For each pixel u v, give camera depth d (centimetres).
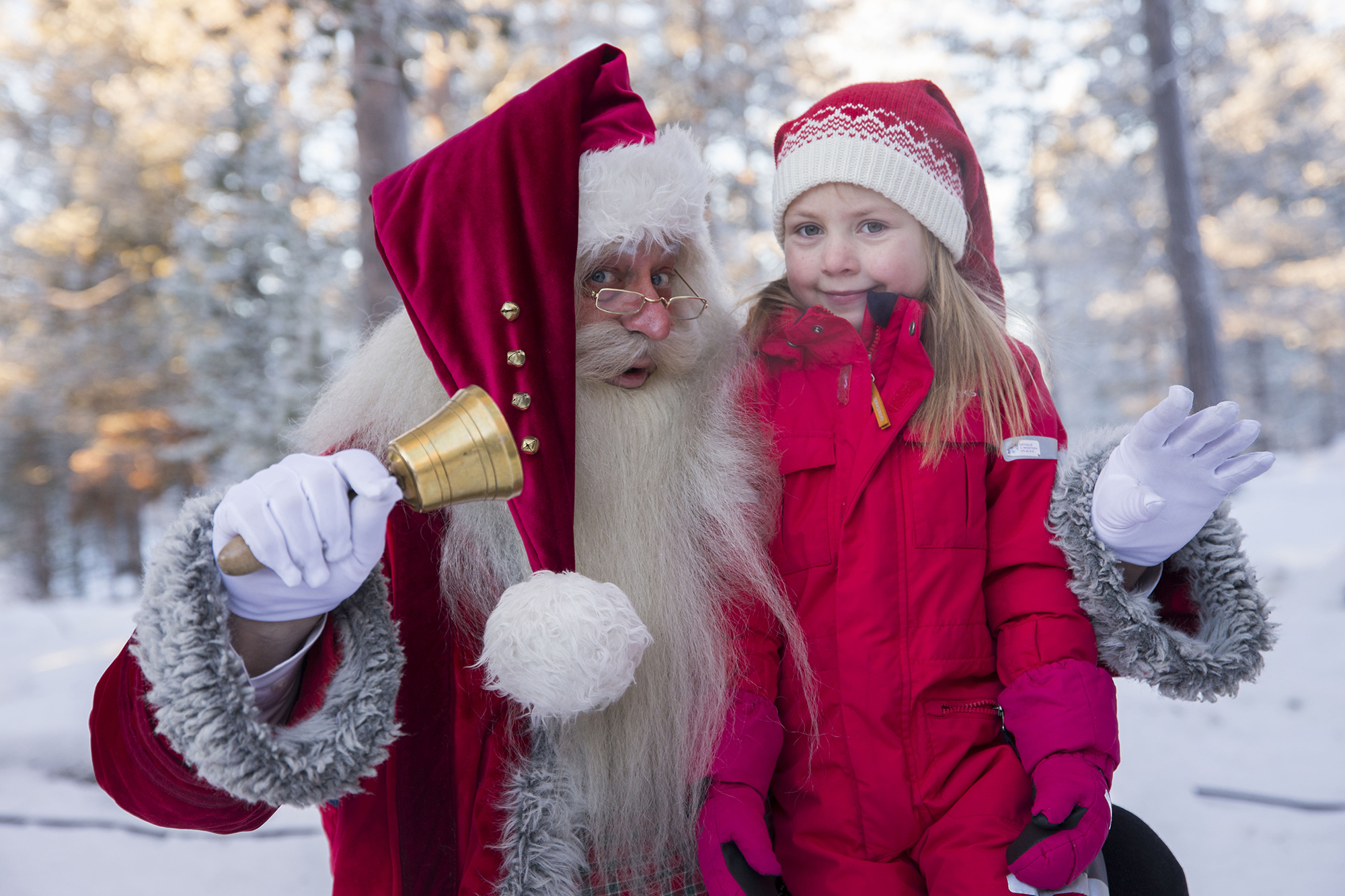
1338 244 2300
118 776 101
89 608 1192
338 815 123
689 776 128
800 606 137
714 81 1493
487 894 120
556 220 121
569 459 118
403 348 132
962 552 137
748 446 141
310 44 759
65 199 1995
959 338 145
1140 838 137
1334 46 2327
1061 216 2284
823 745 133
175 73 1727
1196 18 2070
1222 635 124
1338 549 713
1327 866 317
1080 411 2617
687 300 139
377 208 132
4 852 362
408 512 125
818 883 130
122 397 1945
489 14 815
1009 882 119
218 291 1477
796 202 154
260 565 88
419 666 122
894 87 153
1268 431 3050
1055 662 128
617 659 103
